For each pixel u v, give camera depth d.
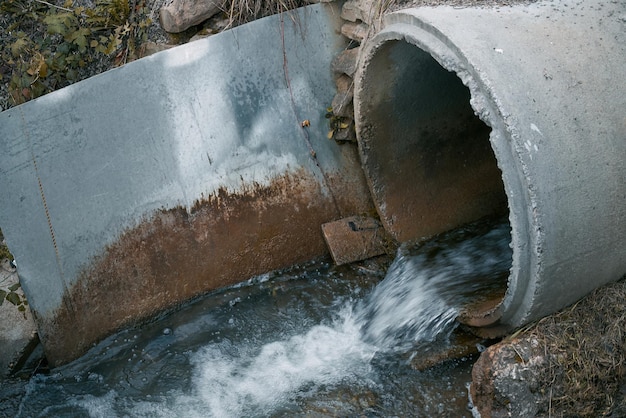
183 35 4.13
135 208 3.84
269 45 4.00
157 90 3.85
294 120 4.05
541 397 3.13
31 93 4.03
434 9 3.44
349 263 4.04
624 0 3.35
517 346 3.18
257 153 3.99
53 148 3.74
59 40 4.09
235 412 3.48
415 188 4.11
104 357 3.80
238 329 3.84
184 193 3.89
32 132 3.71
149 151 3.84
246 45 3.96
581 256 3.13
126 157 3.82
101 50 4.09
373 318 3.81
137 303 3.87
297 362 3.66
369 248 4.06
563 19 3.27
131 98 3.82
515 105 3.03
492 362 3.17
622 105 3.14
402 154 4.06
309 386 3.54
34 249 3.71
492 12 3.32
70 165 3.76
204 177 3.91
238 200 3.97
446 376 3.46
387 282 3.93
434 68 3.86
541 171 3.02
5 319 3.77
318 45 4.07
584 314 3.25
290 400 3.49
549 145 3.03
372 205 4.17
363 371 3.57
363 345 3.70
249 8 4.10
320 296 3.96
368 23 3.83
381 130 3.97
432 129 4.06
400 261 3.97
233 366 3.69
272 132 4.02
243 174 3.97
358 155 4.16
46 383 3.71
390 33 3.50
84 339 3.80
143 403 3.57
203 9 4.09
